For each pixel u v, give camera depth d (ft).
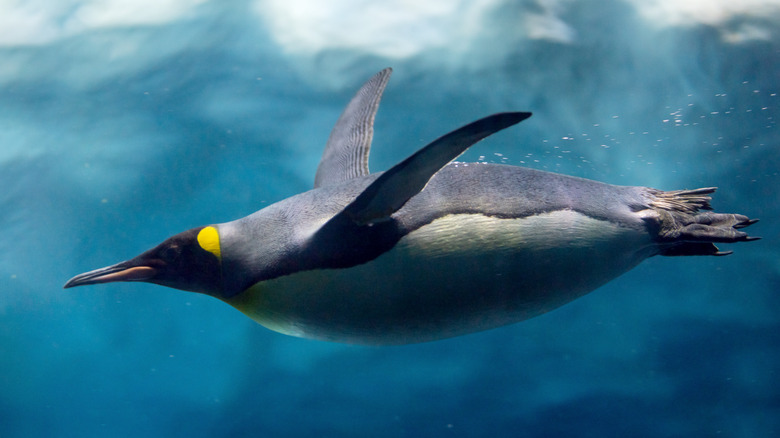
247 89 39.22
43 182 37.96
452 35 39.19
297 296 6.72
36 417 40.34
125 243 37.60
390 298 6.55
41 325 38.50
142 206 37.42
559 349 37.47
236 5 42.01
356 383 38.01
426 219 6.58
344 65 39.27
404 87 37.68
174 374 39.19
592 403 37.63
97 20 42.11
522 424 37.73
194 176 37.42
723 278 36.17
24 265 37.73
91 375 39.60
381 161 35.35
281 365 38.34
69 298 37.93
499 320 7.13
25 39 41.45
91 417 40.52
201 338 38.40
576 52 37.19
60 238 37.68
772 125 34.24
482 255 6.60
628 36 37.40
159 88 39.70
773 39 36.45
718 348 36.94
